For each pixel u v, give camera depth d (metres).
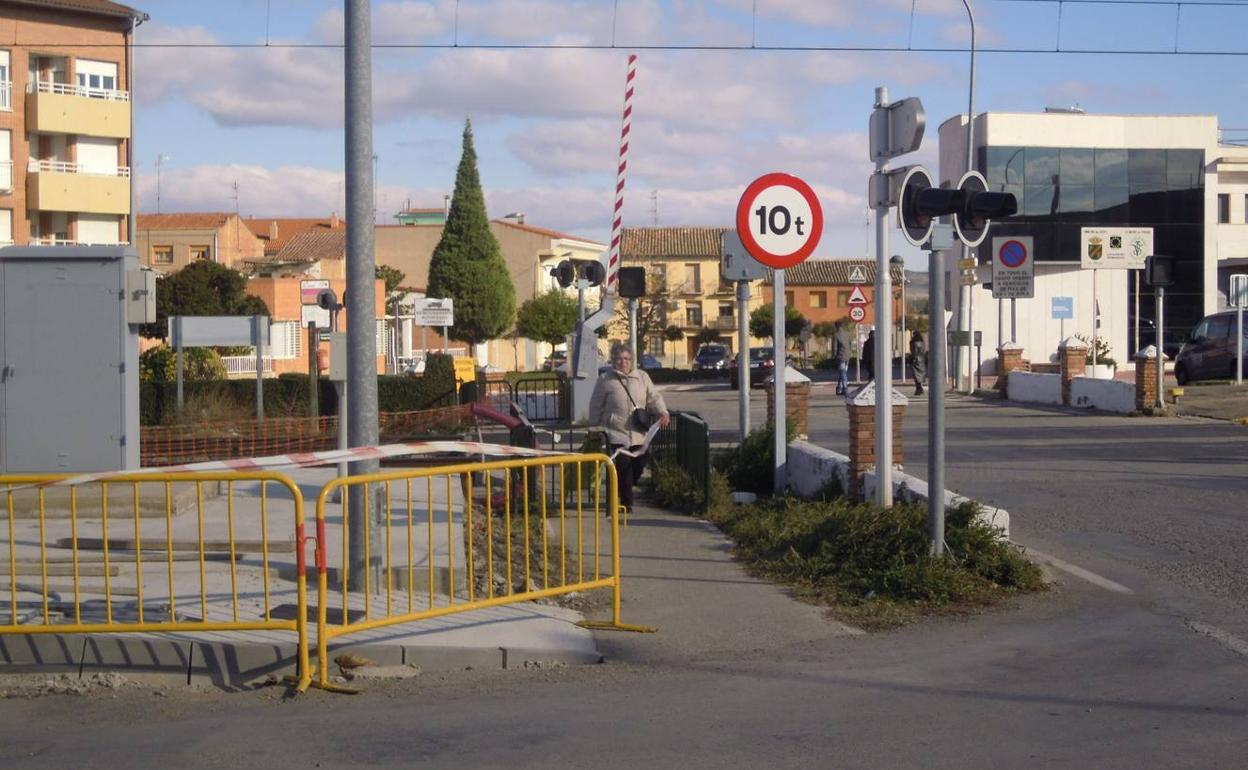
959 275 37.38
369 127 8.94
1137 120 48.22
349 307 8.98
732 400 35.88
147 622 7.44
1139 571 10.28
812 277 89.00
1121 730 6.15
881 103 10.48
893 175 10.44
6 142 41.00
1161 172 48.31
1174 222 48.50
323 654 7.15
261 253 70.88
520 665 7.60
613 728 6.30
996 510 10.21
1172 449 19.11
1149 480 15.67
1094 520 12.79
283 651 7.31
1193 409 25.58
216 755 5.96
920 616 8.88
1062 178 47.84
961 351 38.59
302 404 24.52
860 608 9.02
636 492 14.95
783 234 12.23
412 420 23.30
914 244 9.49
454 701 6.87
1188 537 11.70
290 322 45.69
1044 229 47.88
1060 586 9.73
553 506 12.90
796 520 11.34
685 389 44.94
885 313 10.66
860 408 12.57
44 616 7.46
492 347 76.12
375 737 6.21
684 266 85.75
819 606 9.15
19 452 12.02
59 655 7.35
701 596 9.42
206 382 25.73
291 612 8.18
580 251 82.75
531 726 6.36
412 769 5.71
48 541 10.45
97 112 42.38
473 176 62.53
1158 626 8.45
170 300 37.69
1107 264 37.91
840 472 12.97
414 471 7.86
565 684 7.21
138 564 7.41
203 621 7.39
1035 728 6.21
